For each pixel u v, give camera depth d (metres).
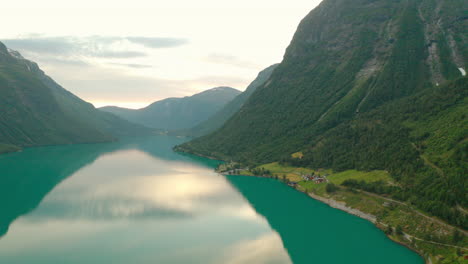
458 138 157.88
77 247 126.50
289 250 126.12
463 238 113.12
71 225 148.25
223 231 144.00
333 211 167.50
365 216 155.38
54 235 137.25
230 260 118.31
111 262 115.56
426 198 137.88
